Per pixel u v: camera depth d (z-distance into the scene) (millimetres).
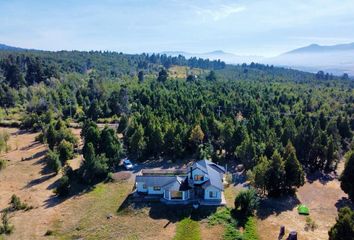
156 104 124438
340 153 84188
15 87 161125
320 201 59844
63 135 87125
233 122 94125
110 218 52344
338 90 172875
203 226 49875
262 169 59938
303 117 100375
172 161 77375
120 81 183500
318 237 46906
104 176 68000
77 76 189625
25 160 80938
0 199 59094
